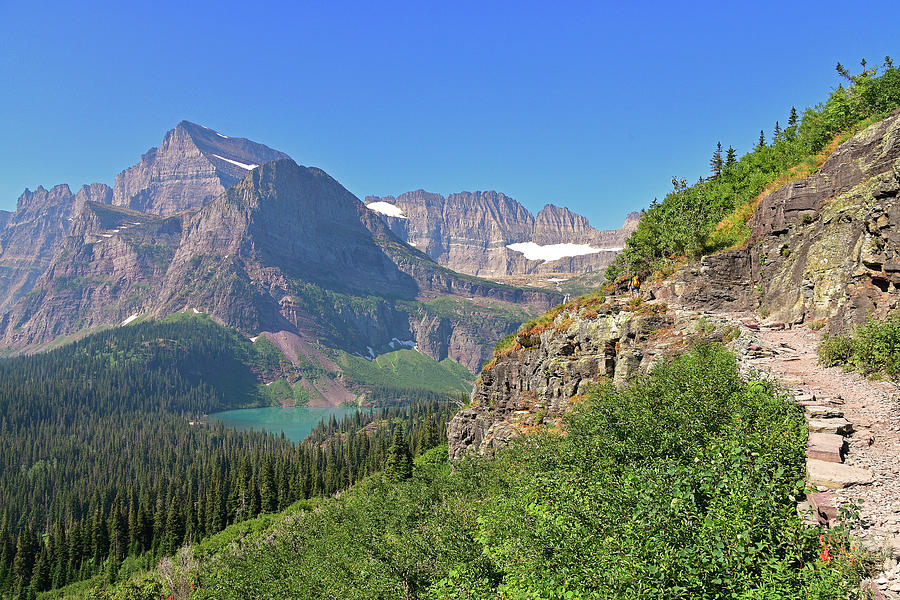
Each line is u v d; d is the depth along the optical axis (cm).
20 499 18100
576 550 1216
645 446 1608
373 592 2734
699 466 1290
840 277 2648
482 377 5197
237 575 5022
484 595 1736
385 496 4925
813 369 2191
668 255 4659
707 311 3312
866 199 2506
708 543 1023
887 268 2289
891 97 3550
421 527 3198
